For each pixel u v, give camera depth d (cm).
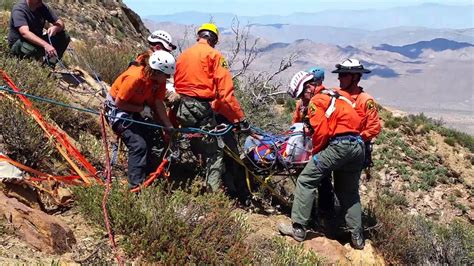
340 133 561
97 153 622
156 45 567
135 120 544
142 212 460
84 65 941
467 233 813
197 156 618
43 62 759
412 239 682
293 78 620
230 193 645
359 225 595
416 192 1412
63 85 770
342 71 609
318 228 645
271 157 621
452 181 1519
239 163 633
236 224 499
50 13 765
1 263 353
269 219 626
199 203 494
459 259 698
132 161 532
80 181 531
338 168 572
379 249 636
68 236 432
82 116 682
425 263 666
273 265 486
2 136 519
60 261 392
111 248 436
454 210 1401
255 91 1039
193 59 581
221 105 592
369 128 609
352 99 588
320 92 574
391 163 1488
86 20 1927
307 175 575
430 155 1631
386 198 1301
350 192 594
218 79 572
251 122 943
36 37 730
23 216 409
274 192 652
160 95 550
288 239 580
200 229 462
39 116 564
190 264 430
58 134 568
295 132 630
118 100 529
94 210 466
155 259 434
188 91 581
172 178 632
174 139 593
